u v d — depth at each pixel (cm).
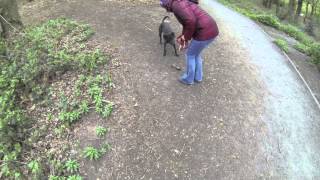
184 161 588
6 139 622
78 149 602
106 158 588
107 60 779
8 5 909
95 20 987
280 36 1142
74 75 747
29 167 582
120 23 966
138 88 710
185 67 779
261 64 871
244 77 796
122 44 848
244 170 583
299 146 641
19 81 738
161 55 814
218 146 615
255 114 691
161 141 614
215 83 753
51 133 636
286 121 691
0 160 600
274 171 588
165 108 672
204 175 571
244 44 964
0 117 660
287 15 2312
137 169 575
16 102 705
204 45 661
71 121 645
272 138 646
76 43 853
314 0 2666
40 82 739
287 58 933
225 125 654
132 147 604
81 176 565
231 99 716
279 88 788
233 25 1115
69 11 1074
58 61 764
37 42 841
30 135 638
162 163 583
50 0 1220
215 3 1486
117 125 638
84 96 692
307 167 604
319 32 2098
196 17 633
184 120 653
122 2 1134
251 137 640
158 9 1096
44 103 694
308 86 823
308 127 689
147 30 930
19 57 810
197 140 621
